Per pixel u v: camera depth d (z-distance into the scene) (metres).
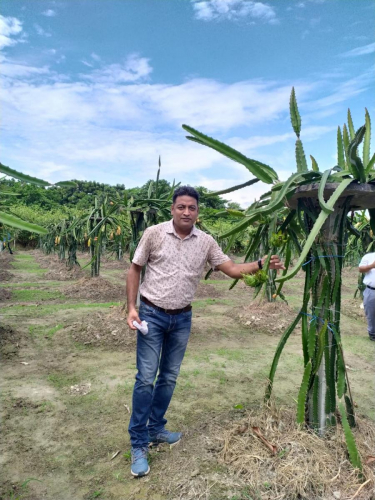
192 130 1.72
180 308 1.94
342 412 1.71
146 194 4.35
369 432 1.97
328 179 1.69
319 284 1.86
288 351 3.69
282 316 4.73
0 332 3.79
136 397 1.87
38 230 1.15
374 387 2.87
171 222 1.94
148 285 1.93
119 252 11.73
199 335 4.14
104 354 3.45
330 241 1.78
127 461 1.92
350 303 5.86
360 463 1.67
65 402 2.53
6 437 2.11
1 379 2.87
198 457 1.88
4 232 5.06
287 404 2.52
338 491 1.62
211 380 2.92
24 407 2.44
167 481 1.75
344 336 4.27
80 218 6.95
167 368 2.02
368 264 3.90
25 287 7.31
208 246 1.95
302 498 1.60
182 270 1.89
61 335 3.88
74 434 2.15
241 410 2.39
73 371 3.05
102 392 2.67
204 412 2.39
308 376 1.78
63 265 10.41
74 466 1.88
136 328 1.86
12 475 1.81
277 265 1.87
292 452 1.77
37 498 1.66
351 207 1.95
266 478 1.69
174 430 2.18
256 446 1.85
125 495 1.68
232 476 1.74
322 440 1.82
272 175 1.90
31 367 3.13
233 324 4.65
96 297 6.42
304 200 1.81
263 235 2.06
